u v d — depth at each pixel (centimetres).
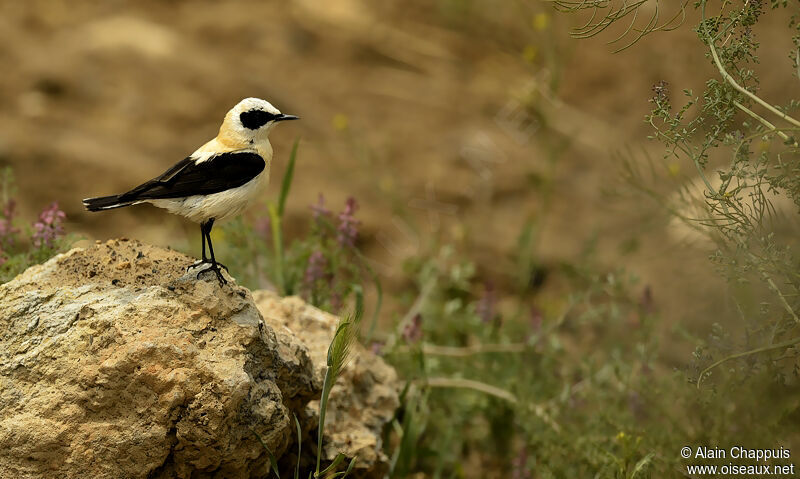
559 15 2242
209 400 711
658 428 985
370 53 2244
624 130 1981
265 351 764
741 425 916
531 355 1212
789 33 1848
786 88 1642
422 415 1063
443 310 1289
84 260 812
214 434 712
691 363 828
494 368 1191
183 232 1597
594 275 1343
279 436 752
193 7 2300
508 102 2108
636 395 1052
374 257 1622
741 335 852
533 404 1098
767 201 785
